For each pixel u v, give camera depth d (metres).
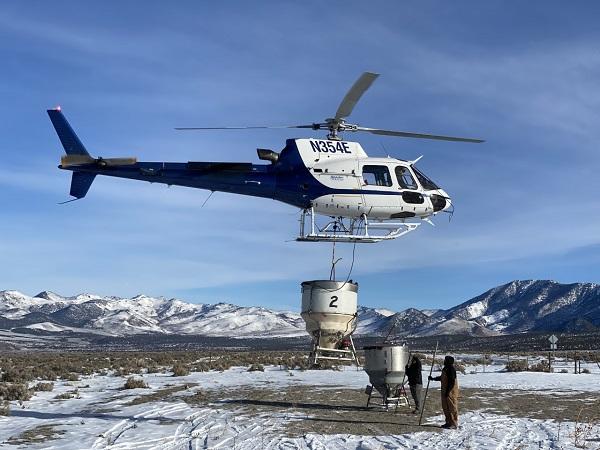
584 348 117.69
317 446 15.02
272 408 21.64
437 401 23.78
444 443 15.30
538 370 43.16
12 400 25.50
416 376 20.47
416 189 23.53
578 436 16.06
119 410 21.88
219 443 15.50
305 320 31.28
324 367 41.81
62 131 23.17
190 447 15.11
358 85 20.56
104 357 70.50
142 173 22.70
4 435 17.17
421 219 23.95
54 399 26.05
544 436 16.20
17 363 52.25
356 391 26.86
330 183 22.81
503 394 26.08
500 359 62.50
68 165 22.95
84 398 26.25
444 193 24.31
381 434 16.66
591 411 20.92
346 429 17.39
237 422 18.62
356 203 22.94
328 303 30.33
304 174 22.81
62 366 45.03
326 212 23.12
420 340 188.38
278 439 15.88
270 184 22.64
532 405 22.47
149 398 25.33
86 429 17.88
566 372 41.78
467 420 18.95
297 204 23.20
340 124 23.17
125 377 36.94
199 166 22.62
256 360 52.50
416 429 17.41
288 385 29.59
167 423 18.77
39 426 18.55
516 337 183.25
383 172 23.38
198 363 49.50
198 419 19.38
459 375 37.31
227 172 22.55
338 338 30.81
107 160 22.88
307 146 23.19
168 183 22.81
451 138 22.14
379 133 23.19
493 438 15.91
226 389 28.02
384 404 21.33
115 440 16.14
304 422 18.55
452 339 190.38
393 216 23.45
